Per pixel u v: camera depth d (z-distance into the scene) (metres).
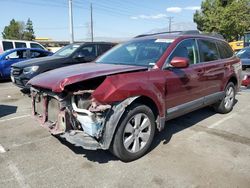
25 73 8.23
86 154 4.18
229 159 4.04
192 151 4.31
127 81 3.73
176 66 4.23
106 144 3.58
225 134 5.07
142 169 3.75
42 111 4.23
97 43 9.91
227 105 6.39
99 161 3.96
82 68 4.30
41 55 13.46
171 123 5.68
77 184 3.40
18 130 5.30
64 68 4.54
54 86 3.65
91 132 3.47
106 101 3.48
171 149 4.38
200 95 5.23
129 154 3.88
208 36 5.77
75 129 3.73
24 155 4.17
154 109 4.23
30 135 5.01
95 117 3.47
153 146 4.48
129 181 3.46
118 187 3.33
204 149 4.38
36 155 4.16
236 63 6.50
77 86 3.73
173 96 4.50
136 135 3.95
